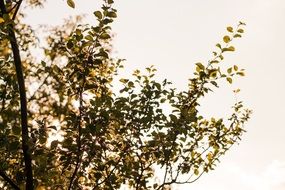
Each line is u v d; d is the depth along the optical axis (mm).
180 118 6008
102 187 6133
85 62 5266
